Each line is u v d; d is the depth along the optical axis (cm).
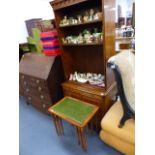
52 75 203
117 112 158
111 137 151
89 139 179
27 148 179
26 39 292
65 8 178
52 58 206
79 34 184
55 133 199
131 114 129
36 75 212
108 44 153
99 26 170
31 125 222
